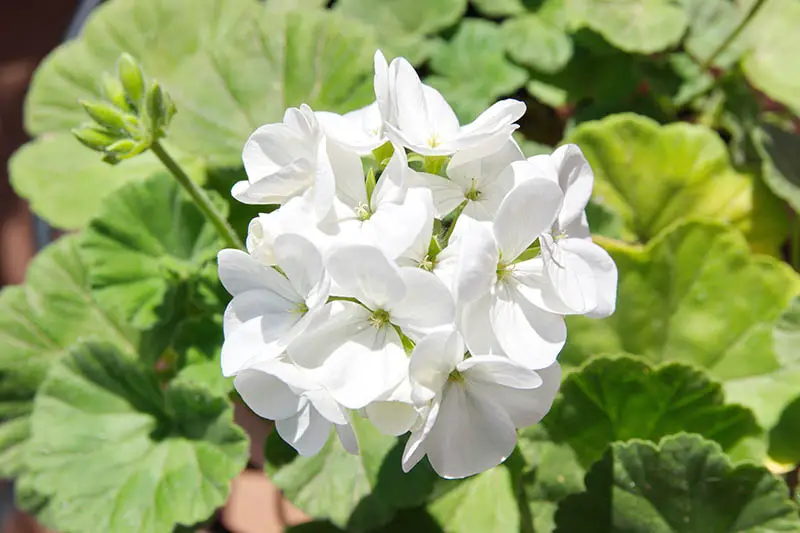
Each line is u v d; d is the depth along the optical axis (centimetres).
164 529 46
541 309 36
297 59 51
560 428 46
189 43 55
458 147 36
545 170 37
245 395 36
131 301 48
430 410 35
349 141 36
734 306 48
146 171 53
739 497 43
